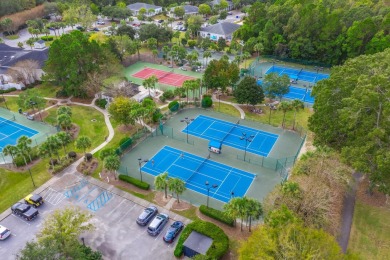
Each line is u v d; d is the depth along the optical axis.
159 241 46.78
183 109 83.00
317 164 53.12
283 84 81.12
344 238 46.28
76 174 60.12
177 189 49.44
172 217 50.62
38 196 53.00
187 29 141.00
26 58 99.12
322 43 109.75
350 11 112.38
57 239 39.69
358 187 56.22
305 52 113.00
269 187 57.16
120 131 73.31
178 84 96.50
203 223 46.66
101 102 83.25
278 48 115.56
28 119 78.75
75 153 64.81
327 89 58.44
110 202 53.78
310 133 72.19
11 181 58.31
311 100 88.44
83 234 47.69
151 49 121.56
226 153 66.62
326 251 32.81
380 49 99.31
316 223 43.19
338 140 57.22
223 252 42.34
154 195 55.25
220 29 134.12
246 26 124.69
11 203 53.59
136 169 61.53
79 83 84.44
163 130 73.50
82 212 51.00
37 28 144.25
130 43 111.31
